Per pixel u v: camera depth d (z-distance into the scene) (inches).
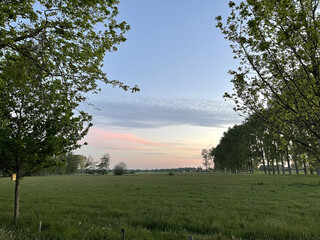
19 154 387.9
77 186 1405.0
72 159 5546.3
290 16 185.3
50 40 341.4
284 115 223.9
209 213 475.8
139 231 331.6
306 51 185.3
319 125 201.9
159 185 1364.4
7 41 280.5
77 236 298.5
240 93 234.4
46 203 643.5
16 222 375.6
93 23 381.7
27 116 410.6
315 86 193.6
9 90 387.2
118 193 946.7
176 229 360.8
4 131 363.6
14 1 284.0
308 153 251.6
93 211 518.3
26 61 326.0
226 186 1203.9
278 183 1328.7
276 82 221.6
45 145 395.2
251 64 217.2
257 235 318.3
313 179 1663.4
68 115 401.7
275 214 467.2
